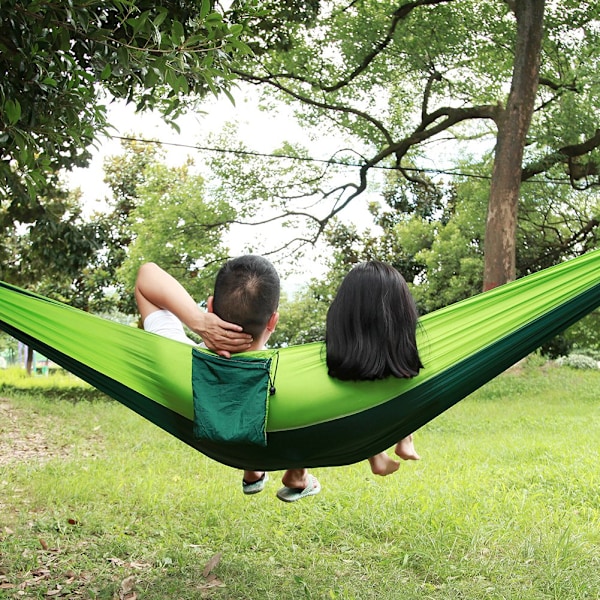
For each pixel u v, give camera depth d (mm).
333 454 3082
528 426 11875
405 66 19578
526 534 5184
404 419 2996
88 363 3098
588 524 5535
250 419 2811
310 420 2881
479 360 2977
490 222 17219
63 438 10344
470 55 19219
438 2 18516
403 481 6941
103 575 4574
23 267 18344
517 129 16922
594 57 18734
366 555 4938
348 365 2795
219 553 4770
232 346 2850
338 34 19016
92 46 4539
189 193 19422
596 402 15516
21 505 6266
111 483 6953
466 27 18906
